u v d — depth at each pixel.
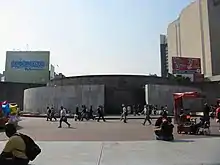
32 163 9.93
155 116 39.91
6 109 26.19
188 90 49.34
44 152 12.19
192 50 98.50
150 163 9.89
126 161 10.26
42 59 86.31
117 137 17.84
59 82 57.12
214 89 61.38
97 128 24.55
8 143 7.24
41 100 49.72
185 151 12.27
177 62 75.00
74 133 20.38
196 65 75.81
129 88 51.59
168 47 117.50
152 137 17.78
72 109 46.28
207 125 19.81
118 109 50.62
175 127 24.64
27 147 7.58
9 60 86.50
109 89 51.19
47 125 28.19
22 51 86.56
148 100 46.31
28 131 21.95
